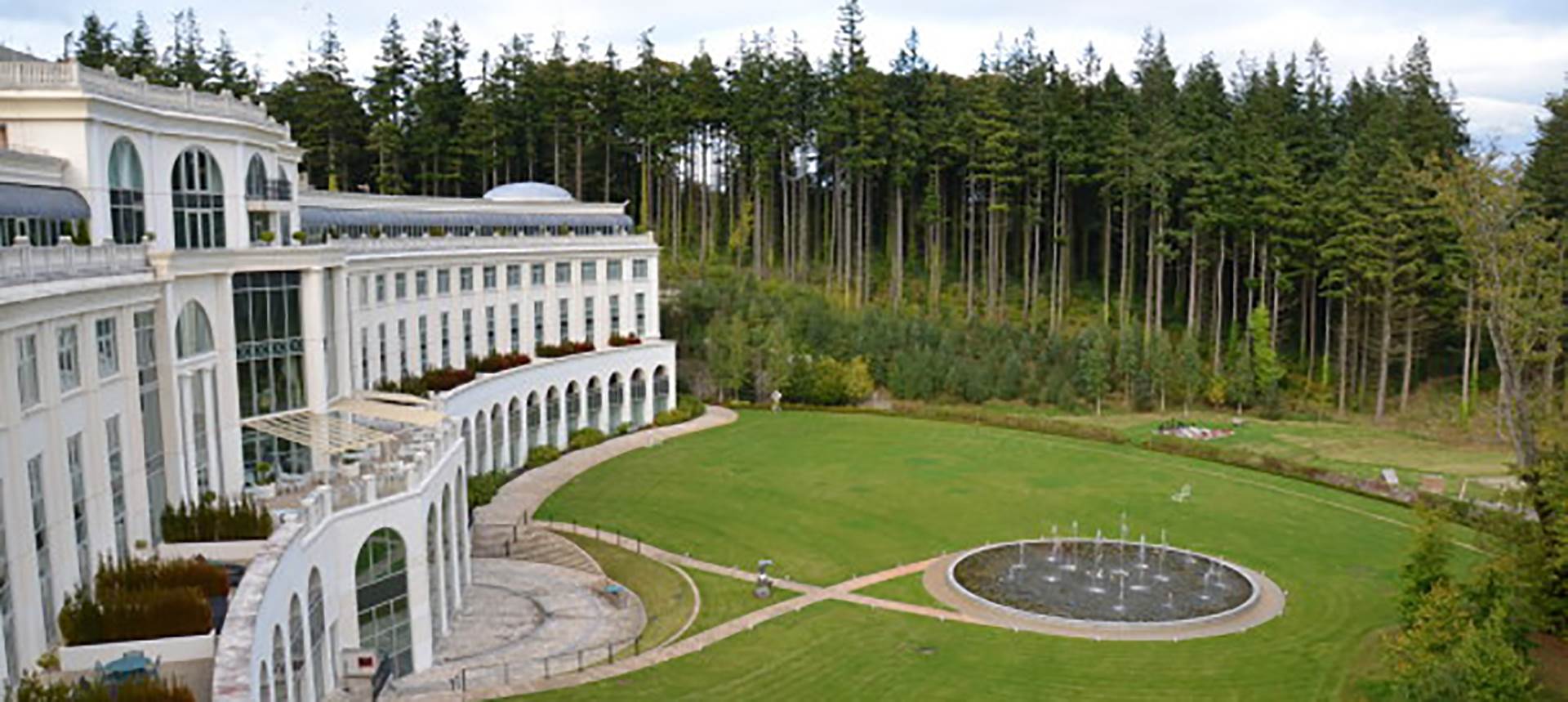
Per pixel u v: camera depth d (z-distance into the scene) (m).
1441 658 33.97
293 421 46.31
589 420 82.88
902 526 58.75
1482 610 36.66
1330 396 96.31
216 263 41.59
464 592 47.38
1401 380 98.81
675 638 41.91
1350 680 38.59
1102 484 68.56
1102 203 113.75
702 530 57.62
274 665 29.16
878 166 113.56
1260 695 37.53
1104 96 115.38
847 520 59.84
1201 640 42.53
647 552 53.59
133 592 27.59
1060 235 110.12
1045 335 103.50
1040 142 108.94
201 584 29.69
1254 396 93.94
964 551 54.44
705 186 125.94
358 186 115.44
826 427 86.44
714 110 119.88
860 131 110.50
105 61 100.38
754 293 104.12
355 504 37.12
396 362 63.12
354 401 51.34
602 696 36.28
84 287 30.38
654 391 89.38
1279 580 50.19
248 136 47.56
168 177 42.84
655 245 91.00
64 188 37.00
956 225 124.25
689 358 100.44
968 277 117.94
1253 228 100.31
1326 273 100.00
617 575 50.38
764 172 116.75
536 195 89.88
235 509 34.78
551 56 120.00
